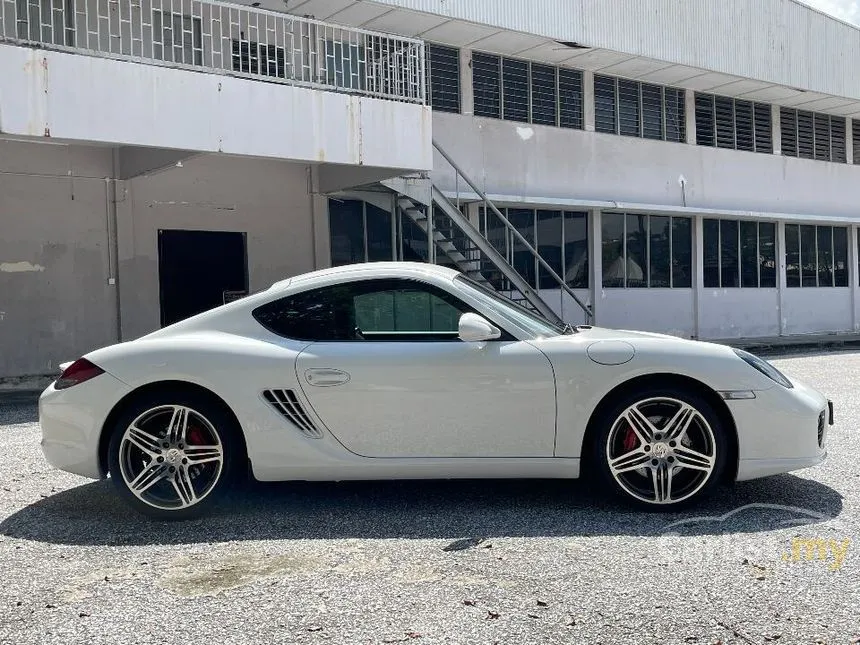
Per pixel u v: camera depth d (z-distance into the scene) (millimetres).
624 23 16391
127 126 9586
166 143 9867
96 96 9383
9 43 8984
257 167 13883
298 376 4184
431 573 3400
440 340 4285
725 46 18172
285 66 10859
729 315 20547
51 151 12141
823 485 4754
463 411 4164
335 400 4184
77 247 12406
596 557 3555
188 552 3738
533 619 2918
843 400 8727
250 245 13867
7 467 5672
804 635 2760
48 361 12234
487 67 16234
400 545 3775
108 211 12625
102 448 4254
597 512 4242
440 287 4375
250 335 4332
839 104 21672
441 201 13594
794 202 21875
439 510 4340
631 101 18625
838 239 23312
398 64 14492
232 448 4203
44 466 5699
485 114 16234
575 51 16250
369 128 11539
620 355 4164
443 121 15492
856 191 23453
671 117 19375
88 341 12531
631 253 18609
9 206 11883
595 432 4219
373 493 4703
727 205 20297
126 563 3604
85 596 3221
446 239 14148
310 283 4434
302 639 2785
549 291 17172
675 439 4168
